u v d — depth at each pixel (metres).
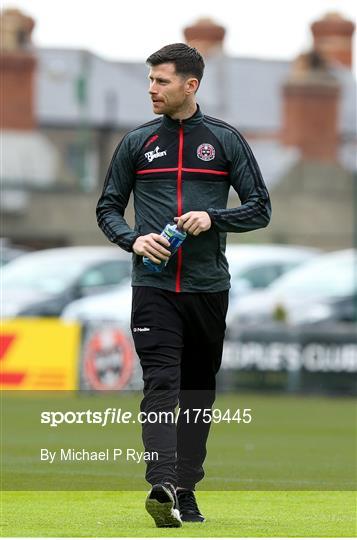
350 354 54.22
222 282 21.84
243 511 23.91
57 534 20.47
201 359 22.22
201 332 21.88
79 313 65.50
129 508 24.22
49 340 53.03
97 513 23.48
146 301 21.50
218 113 115.81
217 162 21.67
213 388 22.48
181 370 22.39
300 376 54.66
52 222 109.75
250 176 21.72
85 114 112.62
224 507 24.45
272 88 116.62
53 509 24.08
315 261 73.94
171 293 21.50
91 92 113.25
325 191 113.12
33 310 71.44
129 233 21.62
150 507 20.66
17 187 110.06
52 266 74.56
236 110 116.00
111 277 74.38
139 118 113.44
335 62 123.00
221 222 21.36
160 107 21.48
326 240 103.50
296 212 112.31
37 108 113.69
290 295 64.56
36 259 76.00
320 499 25.69
